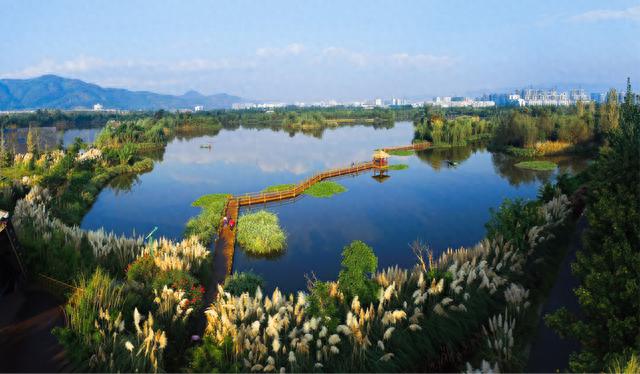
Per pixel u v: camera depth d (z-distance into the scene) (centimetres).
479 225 3578
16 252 1734
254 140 11844
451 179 5734
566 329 1193
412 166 6938
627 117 1925
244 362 1290
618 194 1540
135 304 1612
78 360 1252
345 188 5219
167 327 1545
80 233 2369
